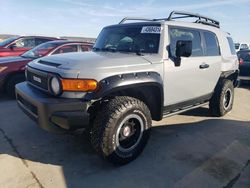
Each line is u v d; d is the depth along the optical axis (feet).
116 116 10.46
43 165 11.14
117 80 10.54
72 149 12.59
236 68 19.48
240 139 14.52
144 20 15.16
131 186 9.91
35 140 13.46
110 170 10.93
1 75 20.40
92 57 11.55
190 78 14.39
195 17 16.62
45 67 11.09
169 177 10.55
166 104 13.33
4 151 12.21
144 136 11.80
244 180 10.53
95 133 10.53
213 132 15.46
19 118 16.57
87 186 9.82
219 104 17.65
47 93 10.92
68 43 24.85
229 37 19.33
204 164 11.64
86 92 10.11
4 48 29.27
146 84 11.54
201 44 15.61
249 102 24.35
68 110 9.99
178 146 13.34
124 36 14.06
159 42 12.76
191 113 19.19
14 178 10.13
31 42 31.24
